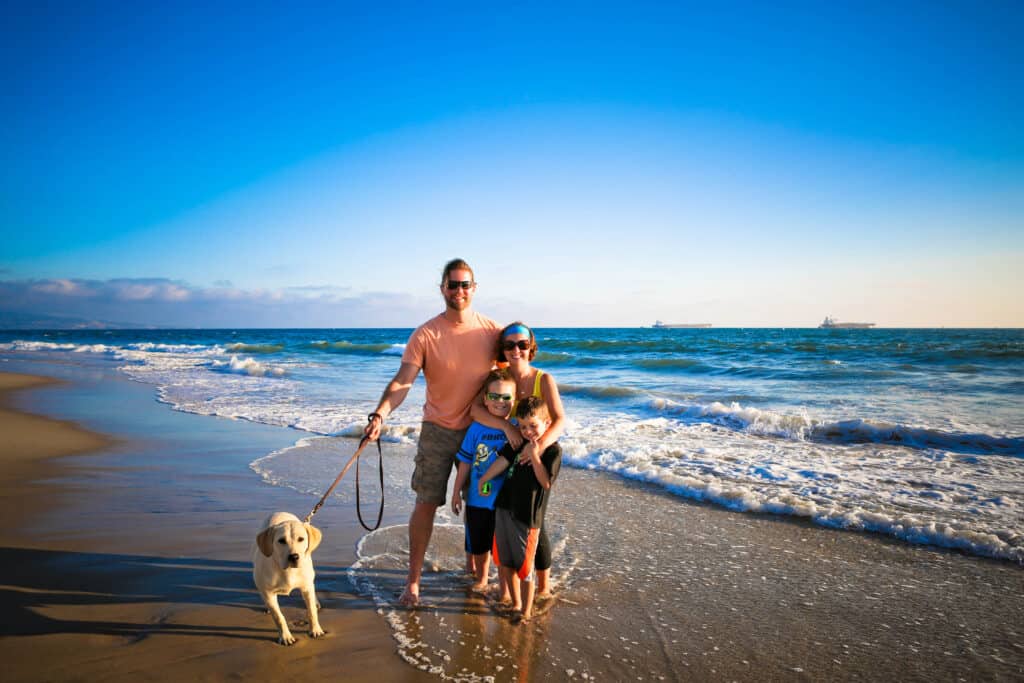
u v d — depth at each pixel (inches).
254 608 136.2
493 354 151.9
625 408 471.8
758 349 1143.0
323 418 413.7
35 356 1143.6
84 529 185.5
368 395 550.0
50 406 470.3
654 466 274.2
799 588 152.5
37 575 150.0
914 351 959.6
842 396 512.7
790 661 118.6
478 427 146.7
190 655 115.2
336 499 227.1
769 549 179.3
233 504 216.4
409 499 230.2
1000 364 762.2
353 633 127.0
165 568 156.7
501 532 138.1
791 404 471.8
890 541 184.4
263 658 115.1
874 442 328.8
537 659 118.3
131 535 180.9
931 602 144.0
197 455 299.3
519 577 135.4
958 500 220.1
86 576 150.3
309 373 803.4
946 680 112.0
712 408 418.6
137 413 436.8
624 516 211.2
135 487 236.5
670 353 1096.2
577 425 387.5
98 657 113.1
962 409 434.0
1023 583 153.5
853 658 119.8
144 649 116.7
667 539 188.5
